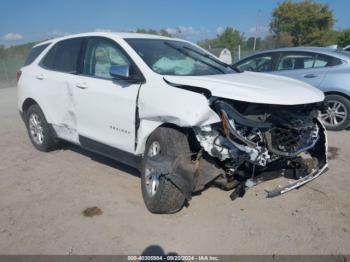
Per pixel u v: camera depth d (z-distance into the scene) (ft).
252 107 11.17
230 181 12.08
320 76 22.43
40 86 17.83
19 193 14.43
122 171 16.35
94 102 14.47
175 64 13.99
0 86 71.20
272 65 24.70
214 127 11.09
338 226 11.56
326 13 160.66
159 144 11.94
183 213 12.46
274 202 13.14
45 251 10.57
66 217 12.43
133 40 14.53
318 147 14.14
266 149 11.27
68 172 16.43
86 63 15.60
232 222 11.85
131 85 13.09
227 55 100.07
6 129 25.94
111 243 10.89
